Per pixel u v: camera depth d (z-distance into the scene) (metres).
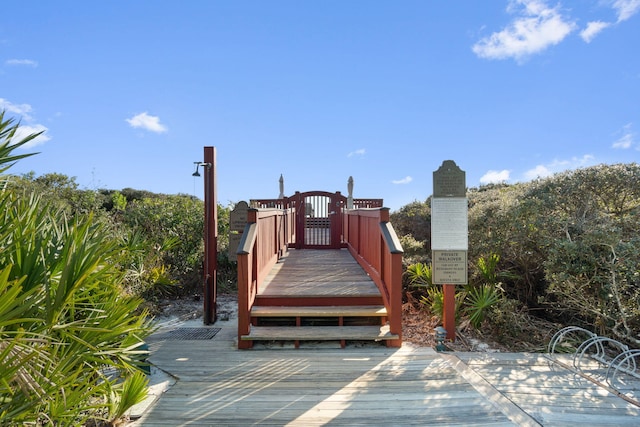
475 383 2.99
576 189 4.73
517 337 4.30
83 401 2.19
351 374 3.16
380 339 3.87
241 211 6.35
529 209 4.82
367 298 4.52
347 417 2.46
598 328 4.34
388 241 4.11
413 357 3.57
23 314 1.80
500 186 11.55
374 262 5.16
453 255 4.16
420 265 5.77
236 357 3.57
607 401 2.70
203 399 2.71
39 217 2.40
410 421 2.41
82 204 7.77
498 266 5.62
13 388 1.72
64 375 1.94
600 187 4.66
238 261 3.91
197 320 5.01
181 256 7.07
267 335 3.85
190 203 8.20
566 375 3.17
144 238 6.51
